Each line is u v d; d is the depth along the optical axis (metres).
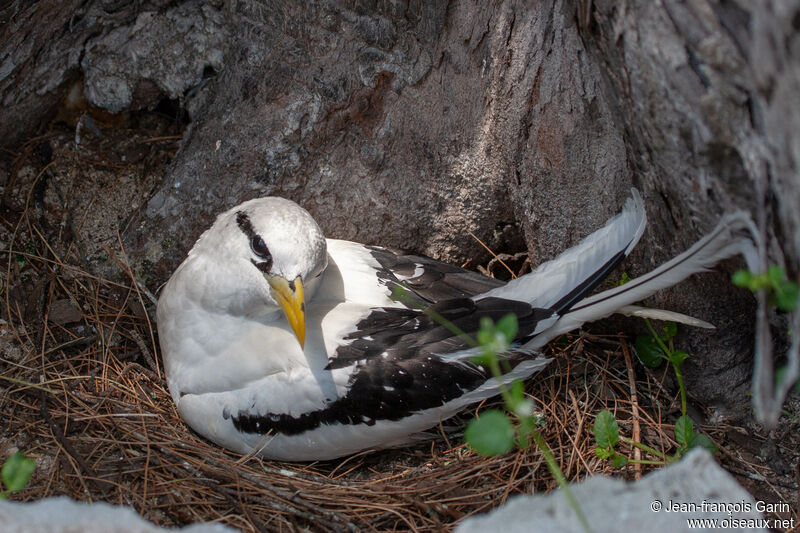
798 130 2.95
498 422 3.29
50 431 4.94
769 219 3.42
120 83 6.05
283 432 4.81
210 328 5.03
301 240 4.66
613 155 4.87
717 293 4.94
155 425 5.12
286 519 4.55
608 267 4.73
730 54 3.19
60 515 3.33
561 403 5.29
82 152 6.29
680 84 3.49
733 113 3.34
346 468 5.12
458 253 6.11
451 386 4.74
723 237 4.01
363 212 5.86
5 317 5.57
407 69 5.40
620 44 3.80
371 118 5.61
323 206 5.84
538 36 4.88
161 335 5.30
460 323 4.82
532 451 4.94
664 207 4.49
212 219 5.86
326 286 5.18
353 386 4.70
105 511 3.39
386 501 4.66
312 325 4.90
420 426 4.87
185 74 5.98
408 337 4.83
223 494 4.63
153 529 3.33
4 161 6.17
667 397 5.33
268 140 5.64
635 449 4.90
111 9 5.84
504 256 6.14
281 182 5.73
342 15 5.32
